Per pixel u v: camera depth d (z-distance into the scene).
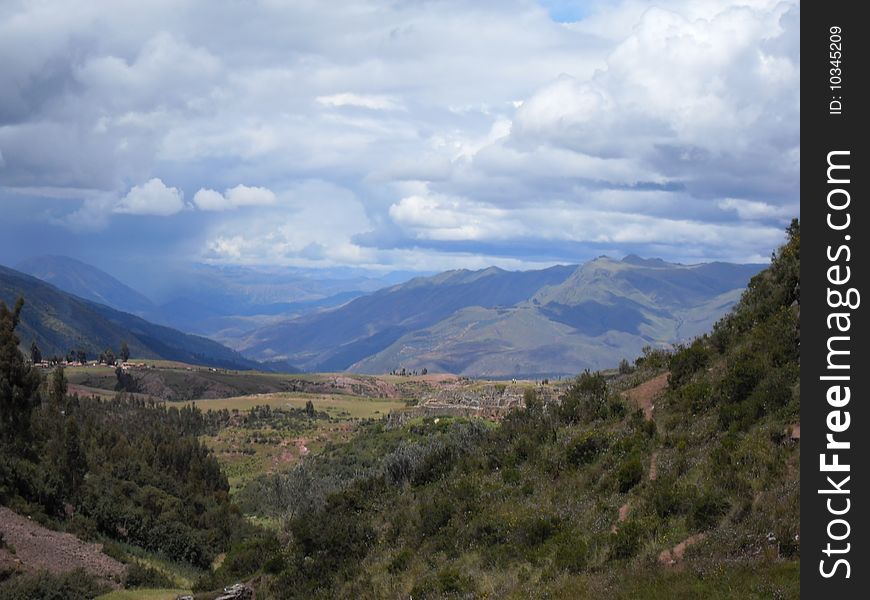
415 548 33.19
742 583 18.22
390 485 45.38
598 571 22.59
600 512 26.78
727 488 23.12
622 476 27.52
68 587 42.75
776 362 29.11
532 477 33.38
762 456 23.59
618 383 40.16
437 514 34.00
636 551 22.81
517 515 29.83
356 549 36.75
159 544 62.41
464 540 30.30
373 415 199.75
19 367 68.38
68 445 68.44
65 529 55.66
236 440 159.12
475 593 25.22
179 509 76.44
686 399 31.05
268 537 47.25
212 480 105.69
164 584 48.56
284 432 166.88
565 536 26.11
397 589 29.55
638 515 24.83
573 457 32.28
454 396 135.50
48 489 58.56
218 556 66.81
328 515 41.62
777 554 19.27
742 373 28.86
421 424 104.50
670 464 26.88
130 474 84.31
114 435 102.31
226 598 38.19
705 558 20.08
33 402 69.38
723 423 27.50
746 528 20.91
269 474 129.00
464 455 42.88
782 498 21.11
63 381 96.12
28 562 45.94
